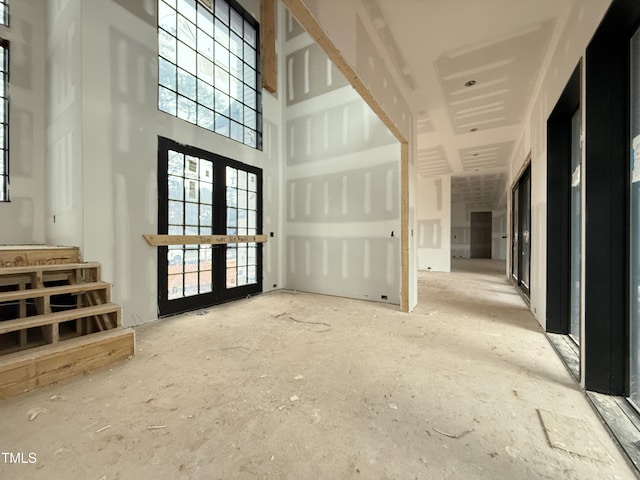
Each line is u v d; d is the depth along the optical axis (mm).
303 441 1301
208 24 3924
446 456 1210
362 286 4367
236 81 4391
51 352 1803
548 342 2529
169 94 3447
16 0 3059
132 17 3016
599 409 1530
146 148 3154
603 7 1543
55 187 3049
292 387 1774
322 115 4773
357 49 2068
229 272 4219
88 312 2162
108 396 1661
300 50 5027
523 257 5074
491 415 1492
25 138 3137
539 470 1136
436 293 4832
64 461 1172
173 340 2594
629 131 1629
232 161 4227
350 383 1823
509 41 2406
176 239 3410
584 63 1771
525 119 3986
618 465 1160
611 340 1677
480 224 14125
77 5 2645
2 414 1479
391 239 4109
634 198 1597
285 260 5211
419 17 2137
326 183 4727
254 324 3078
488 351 2332
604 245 1700
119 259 2922
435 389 1751
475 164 6562
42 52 3234
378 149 4223
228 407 1561
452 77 2932
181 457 1201
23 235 3129
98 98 2750
